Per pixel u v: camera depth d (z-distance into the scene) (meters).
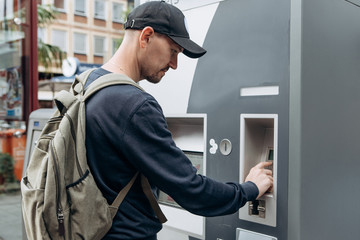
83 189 1.00
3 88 4.20
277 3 1.29
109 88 1.07
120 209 1.07
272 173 1.39
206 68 1.51
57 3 18.70
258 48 1.34
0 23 4.12
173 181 1.03
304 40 1.23
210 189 1.07
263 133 1.47
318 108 1.30
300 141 1.22
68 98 1.07
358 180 1.53
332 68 1.36
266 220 1.31
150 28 1.11
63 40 22.02
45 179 1.02
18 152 4.20
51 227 1.00
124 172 1.06
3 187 4.32
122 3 23.09
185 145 1.75
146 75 1.19
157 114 1.05
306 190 1.25
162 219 1.16
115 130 1.02
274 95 1.29
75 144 1.04
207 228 1.52
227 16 1.44
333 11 1.37
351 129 1.47
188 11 1.57
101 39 22.84
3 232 3.67
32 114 2.83
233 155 1.42
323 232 1.33
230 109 1.43
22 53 4.03
